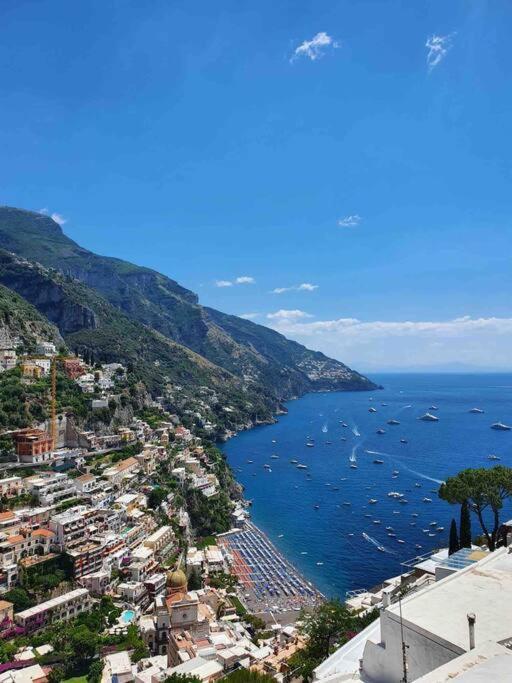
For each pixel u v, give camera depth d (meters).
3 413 188.62
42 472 172.00
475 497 79.69
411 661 28.97
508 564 38.69
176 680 70.12
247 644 97.88
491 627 28.58
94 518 151.25
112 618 116.19
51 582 123.31
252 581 153.62
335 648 62.50
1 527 132.00
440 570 59.03
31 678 89.25
